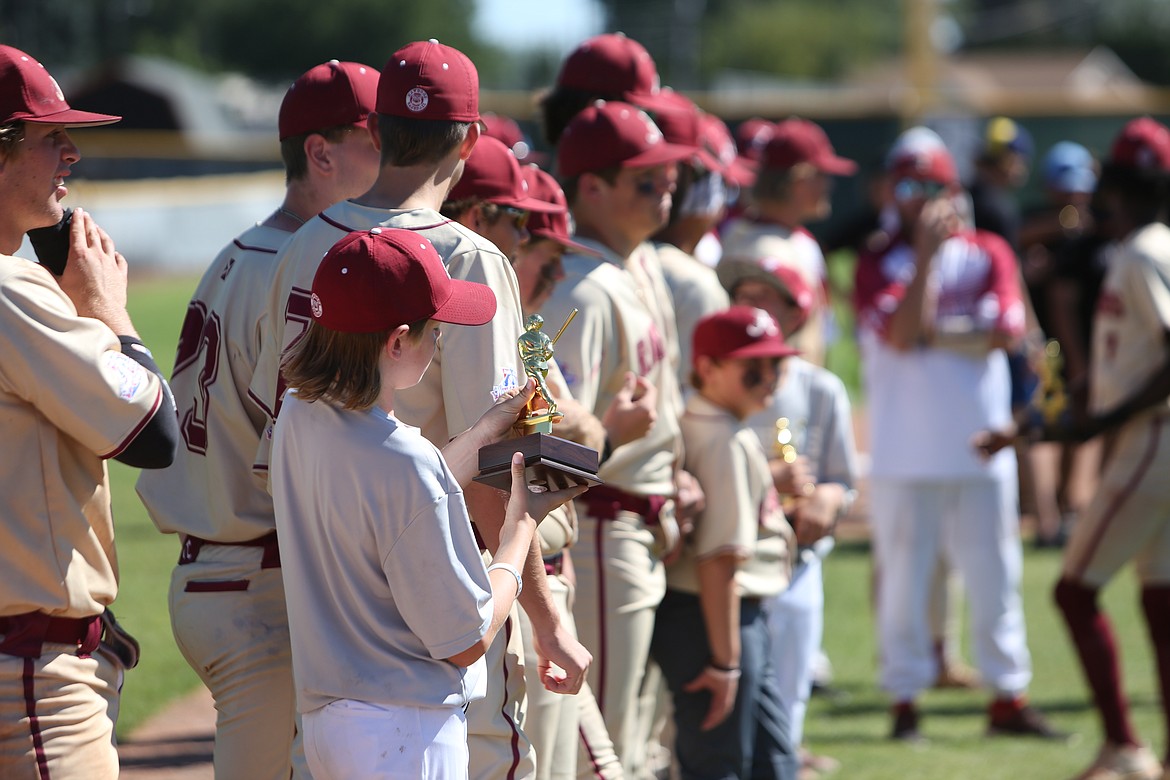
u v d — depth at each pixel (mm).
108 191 68125
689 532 10477
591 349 9430
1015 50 176125
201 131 97000
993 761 14320
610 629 9656
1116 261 13953
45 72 7312
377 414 6562
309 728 6617
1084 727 15688
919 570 15414
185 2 146500
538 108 12203
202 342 8867
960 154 65062
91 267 7395
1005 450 15586
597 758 9195
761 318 10555
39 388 6883
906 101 64812
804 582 12227
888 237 16891
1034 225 23672
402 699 6480
